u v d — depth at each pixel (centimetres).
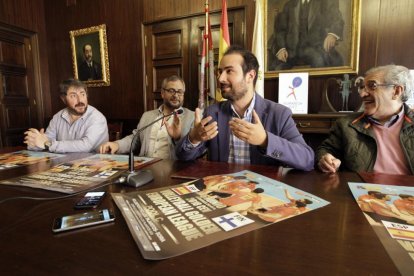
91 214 54
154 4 315
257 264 37
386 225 48
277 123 121
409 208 56
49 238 46
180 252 40
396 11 220
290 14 251
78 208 59
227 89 124
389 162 119
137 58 335
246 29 270
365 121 128
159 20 311
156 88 330
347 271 35
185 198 62
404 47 221
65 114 204
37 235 47
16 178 84
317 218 51
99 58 356
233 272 35
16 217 55
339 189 69
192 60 302
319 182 76
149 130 194
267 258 38
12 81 347
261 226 48
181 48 307
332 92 245
